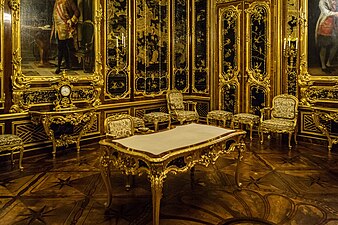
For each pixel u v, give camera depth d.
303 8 5.35
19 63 4.42
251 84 6.15
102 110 5.61
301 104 5.50
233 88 6.41
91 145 5.41
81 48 5.21
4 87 4.32
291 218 2.78
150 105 6.44
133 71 6.10
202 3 6.70
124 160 2.71
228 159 4.56
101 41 5.52
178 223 2.70
